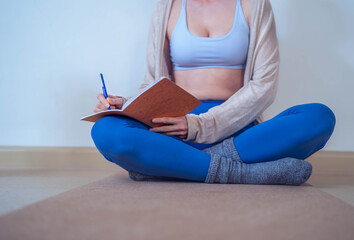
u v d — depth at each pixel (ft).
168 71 5.27
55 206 2.60
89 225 2.08
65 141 6.74
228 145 4.06
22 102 6.74
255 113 4.37
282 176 3.80
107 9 6.64
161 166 3.75
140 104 3.56
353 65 6.49
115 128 3.67
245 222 2.23
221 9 4.91
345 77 6.51
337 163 6.40
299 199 3.07
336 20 6.44
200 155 3.83
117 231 1.96
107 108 4.37
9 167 6.54
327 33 6.45
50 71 6.72
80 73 6.70
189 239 1.83
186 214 2.40
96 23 6.66
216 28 4.85
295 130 3.82
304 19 6.44
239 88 4.91
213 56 4.76
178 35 4.88
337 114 6.55
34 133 6.75
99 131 3.75
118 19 6.63
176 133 4.05
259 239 1.88
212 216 2.35
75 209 2.51
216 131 4.19
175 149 3.73
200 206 2.66
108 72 6.70
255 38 4.66
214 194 3.18
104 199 2.90
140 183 3.94
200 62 4.84
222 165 3.83
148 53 5.39
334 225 2.24
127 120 3.80
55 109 6.73
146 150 3.67
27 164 6.58
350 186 4.70
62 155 6.55
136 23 6.62
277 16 6.44
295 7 6.42
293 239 1.91
